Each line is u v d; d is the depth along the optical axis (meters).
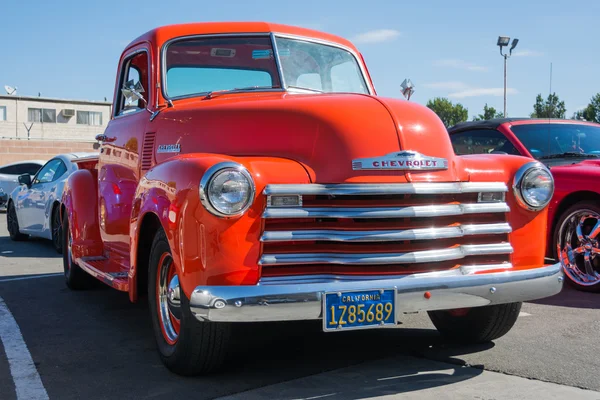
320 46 5.09
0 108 41.69
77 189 5.84
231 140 3.80
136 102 5.05
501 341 4.31
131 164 4.85
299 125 3.59
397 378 3.59
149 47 4.80
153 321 3.92
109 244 5.48
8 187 15.86
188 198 3.28
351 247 3.31
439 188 3.45
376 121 3.53
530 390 3.38
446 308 3.34
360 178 3.36
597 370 3.69
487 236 3.65
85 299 5.90
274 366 3.84
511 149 6.62
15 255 8.91
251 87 4.68
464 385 3.47
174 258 3.40
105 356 4.12
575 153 6.58
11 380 3.67
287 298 3.09
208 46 4.78
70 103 43.41
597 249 5.74
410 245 3.41
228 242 3.20
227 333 3.46
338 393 3.36
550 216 6.04
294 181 3.31
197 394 3.39
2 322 5.04
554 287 3.64
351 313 3.16
